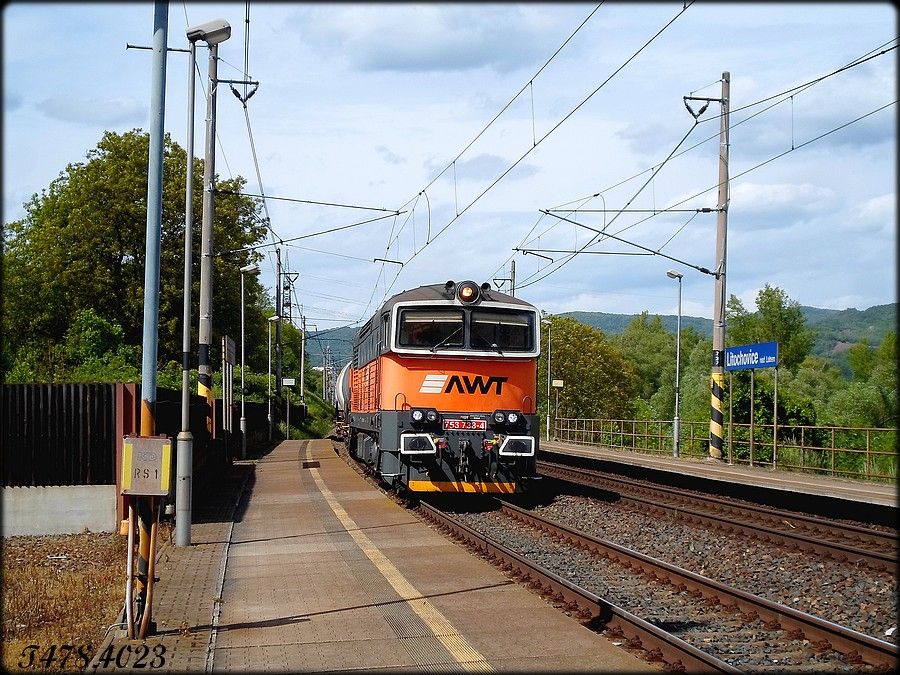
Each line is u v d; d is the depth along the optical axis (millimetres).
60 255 47500
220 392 37750
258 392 52750
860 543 14117
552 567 12492
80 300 48094
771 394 34375
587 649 8250
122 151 50094
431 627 9062
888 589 10633
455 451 18031
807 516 16016
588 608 9570
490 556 12906
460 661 7934
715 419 32219
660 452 38781
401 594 10555
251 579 11664
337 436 47938
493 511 18516
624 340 102375
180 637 8914
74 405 16203
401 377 18203
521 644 8430
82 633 9625
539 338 18719
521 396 18453
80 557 13938
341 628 9117
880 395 37750
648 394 98062
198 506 19734
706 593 10414
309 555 13430
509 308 18641
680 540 14672
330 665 7891
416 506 19125
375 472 23766
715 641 8656
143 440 8977
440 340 18266
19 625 10055
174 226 50312
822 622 8523
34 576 12375
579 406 73312
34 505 15992
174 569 12438
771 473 27719
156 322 10344
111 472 16234
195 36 15133
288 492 22656
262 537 15359
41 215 53094
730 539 14422
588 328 76312
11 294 46250
